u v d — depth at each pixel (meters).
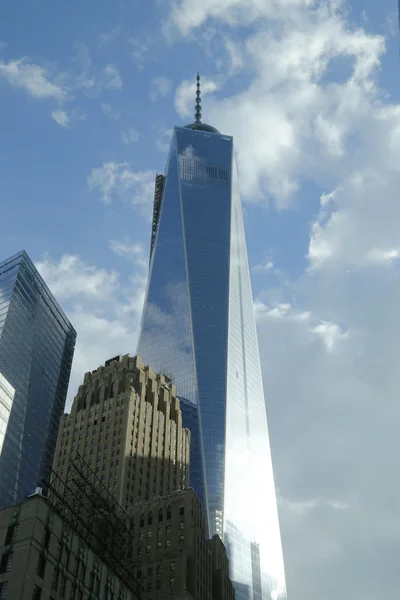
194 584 140.38
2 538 84.69
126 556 117.06
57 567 86.44
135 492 193.62
